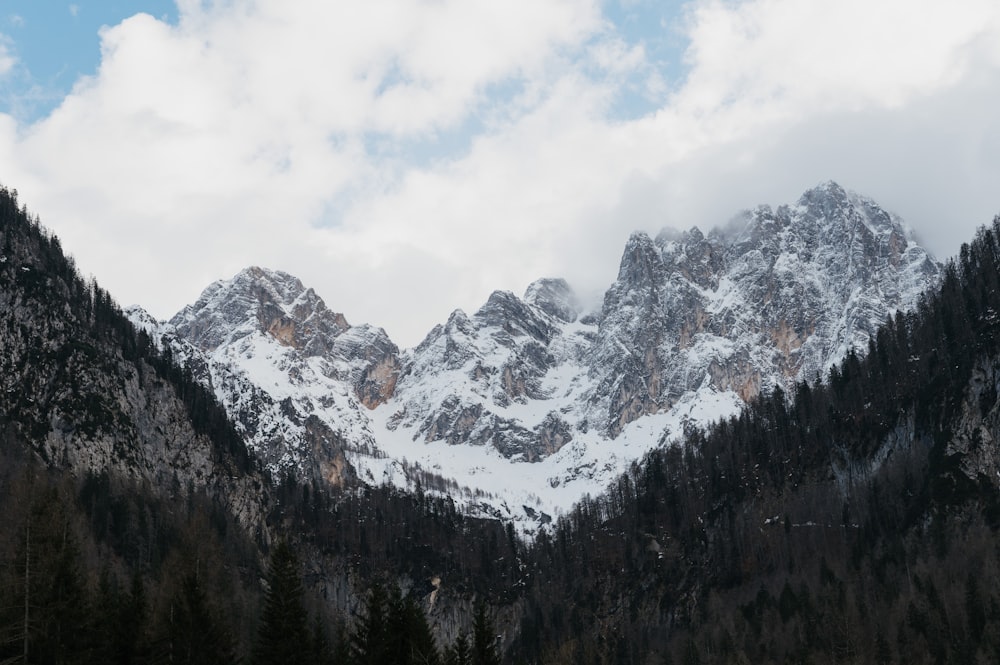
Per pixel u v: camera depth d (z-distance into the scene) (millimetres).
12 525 114812
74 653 102688
